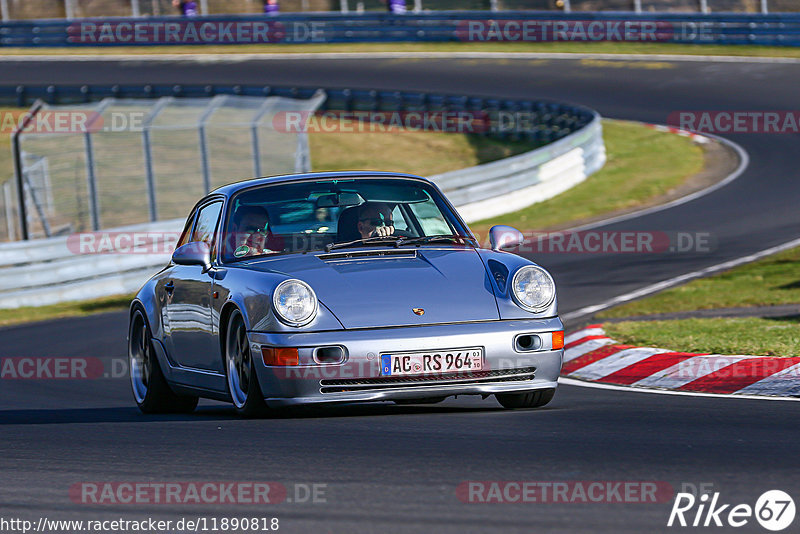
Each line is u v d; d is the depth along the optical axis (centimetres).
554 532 1274
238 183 2547
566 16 14375
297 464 1709
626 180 8575
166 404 2673
